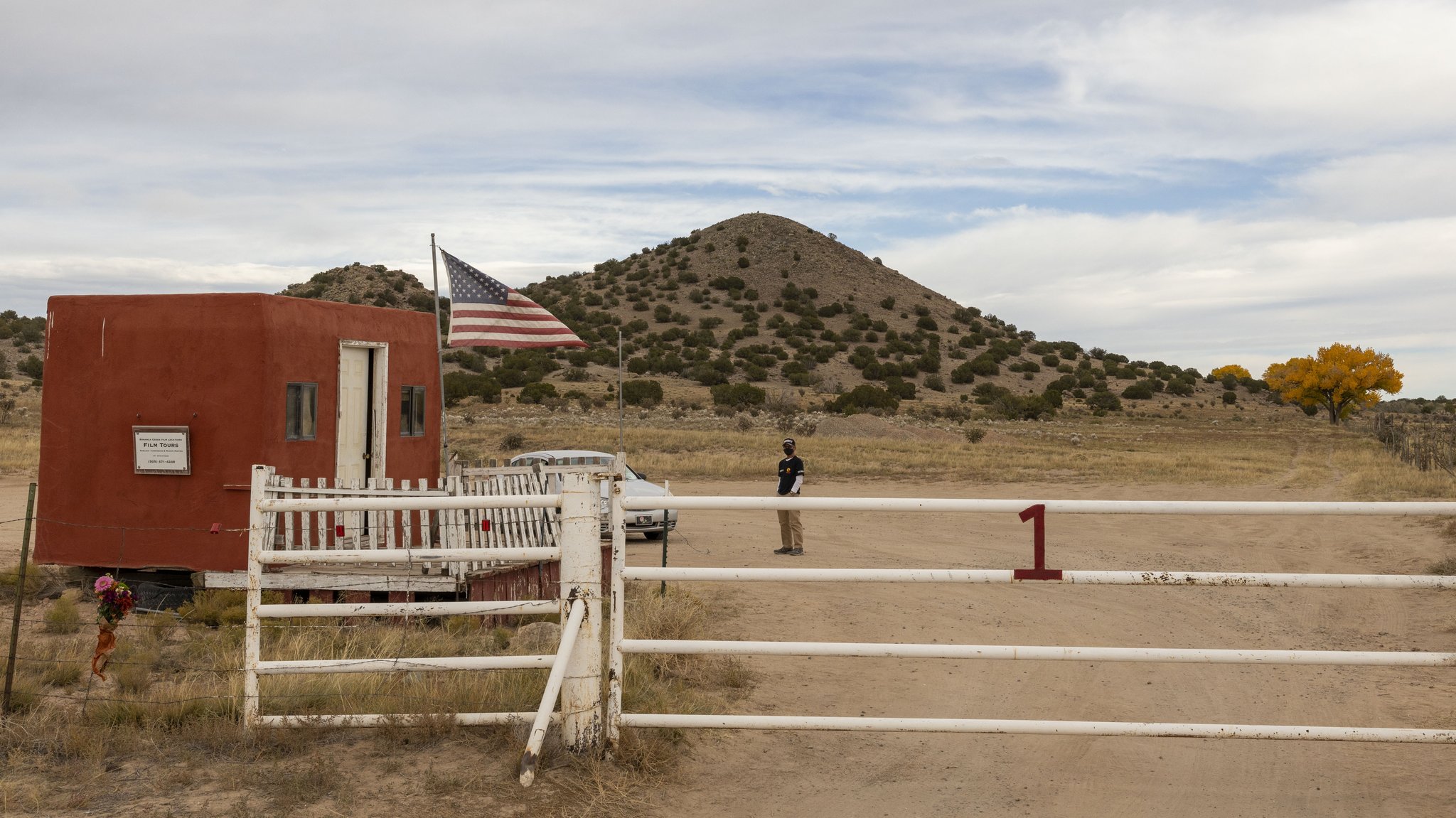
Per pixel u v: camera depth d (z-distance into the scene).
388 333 11.89
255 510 5.50
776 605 10.87
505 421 57.44
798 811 4.92
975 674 7.84
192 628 8.88
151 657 7.46
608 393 80.75
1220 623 9.99
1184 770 5.61
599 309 147.50
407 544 9.48
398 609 5.38
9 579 10.47
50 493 10.49
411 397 12.29
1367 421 92.12
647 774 5.18
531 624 9.41
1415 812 4.96
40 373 73.62
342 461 11.21
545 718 4.99
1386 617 10.26
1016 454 37.06
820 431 53.06
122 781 5.03
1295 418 92.81
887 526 19.22
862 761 5.70
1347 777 5.48
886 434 51.78
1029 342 149.50
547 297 161.12
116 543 10.27
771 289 157.12
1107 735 4.96
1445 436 41.12
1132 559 14.70
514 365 94.50
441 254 12.16
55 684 6.87
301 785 4.89
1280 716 6.73
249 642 5.52
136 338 10.32
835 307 147.25
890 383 97.88
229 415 10.05
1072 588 12.11
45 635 8.58
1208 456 39.62
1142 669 8.06
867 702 7.00
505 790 4.90
